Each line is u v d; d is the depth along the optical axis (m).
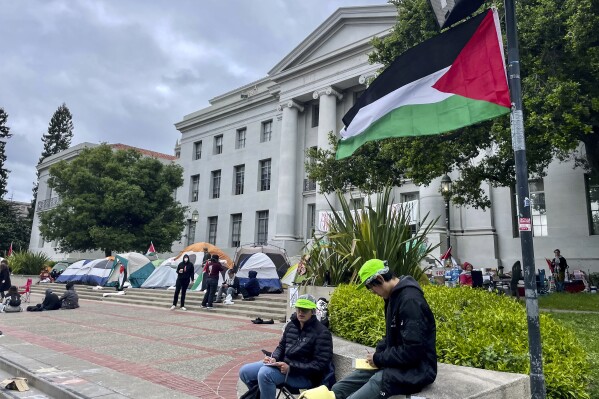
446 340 4.54
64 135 65.81
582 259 18.81
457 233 21.78
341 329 5.94
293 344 4.41
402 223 8.51
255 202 31.77
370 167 16.19
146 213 30.05
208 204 35.41
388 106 6.14
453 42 5.42
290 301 10.02
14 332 10.11
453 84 5.33
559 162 18.77
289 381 4.23
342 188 17.30
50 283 27.08
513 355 4.13
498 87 4.82
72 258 36.94
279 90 31.17
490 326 4.88
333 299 6.49
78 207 28.61
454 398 3.22
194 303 16.36
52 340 9.04
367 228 8.30
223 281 16.41
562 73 11.06
